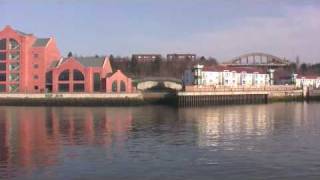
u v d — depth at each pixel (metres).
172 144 66.38
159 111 139.50
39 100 170.38
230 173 48.53
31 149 62.06
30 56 185.50
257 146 64.31
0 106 167.88
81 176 47.53
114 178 46.84
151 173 48.59
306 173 48.59
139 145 65.44
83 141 69.31
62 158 55.78
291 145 65.06
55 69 182.12
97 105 168.88
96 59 186.38
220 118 112.00
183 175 47.78
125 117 114.69
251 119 108.81
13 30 184.62
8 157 56.53
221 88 191.75
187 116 118.44
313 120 105.50
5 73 185.38
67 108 156.25
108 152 59.72
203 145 65.38
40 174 48.28
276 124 95.19
